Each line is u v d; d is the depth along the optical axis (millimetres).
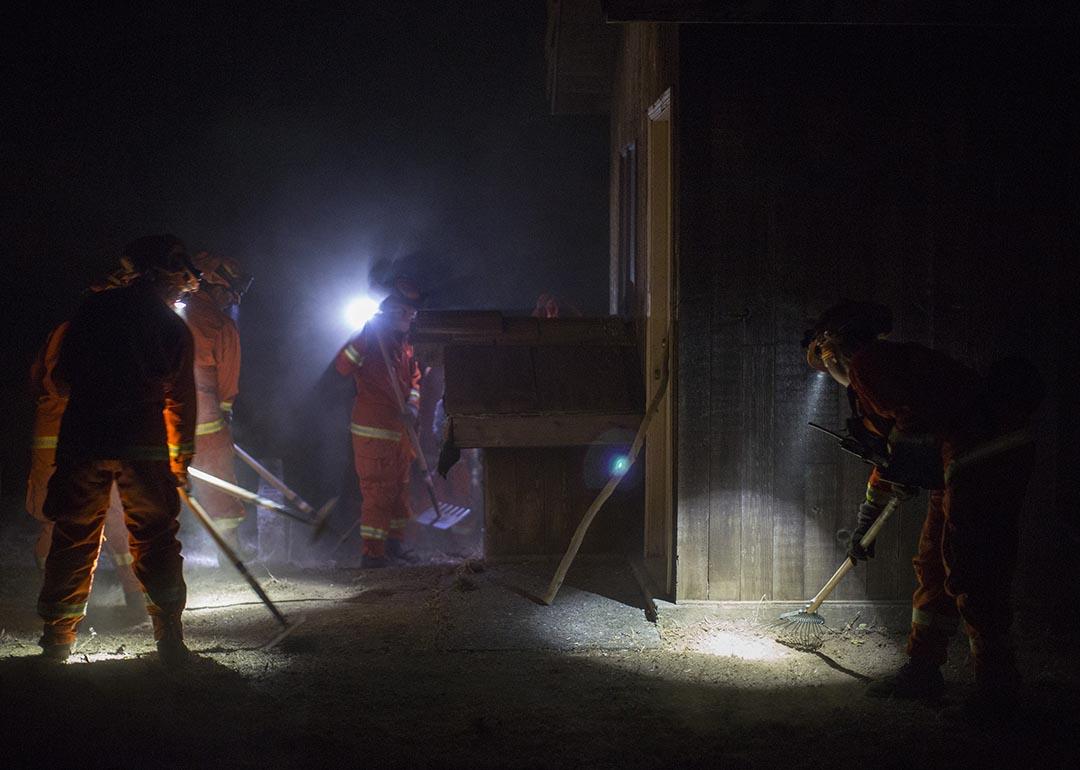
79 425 4750
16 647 5293
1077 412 5832
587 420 6926
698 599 5879
